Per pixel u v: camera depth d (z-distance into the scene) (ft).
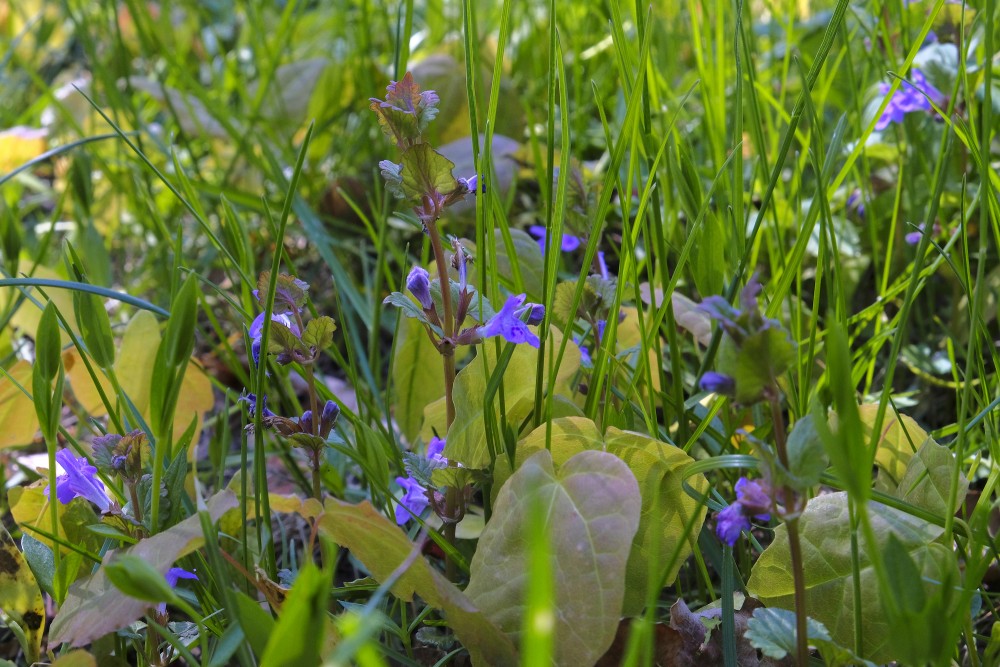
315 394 1.76
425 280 1.73
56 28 4.81
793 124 1.84
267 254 3.14
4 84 4.57
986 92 1.74
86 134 3.73
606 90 3.52
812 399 1.43
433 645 1.83
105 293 1.85
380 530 1.59
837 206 2.54
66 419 2.44
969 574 1.53
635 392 1.86
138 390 2.10
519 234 2.07
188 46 4.25
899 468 1.86
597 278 1.86
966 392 1.64
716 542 1.84
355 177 3.16
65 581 1.74
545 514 1.61
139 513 1.69
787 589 1.66
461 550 1.94
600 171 2.89
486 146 1.83
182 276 2.85
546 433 1.73
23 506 1.91
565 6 3.75
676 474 1.69
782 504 1.51
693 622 1.69
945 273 2.34
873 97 2.59
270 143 3.45
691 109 3.20
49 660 1.82
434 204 1.68
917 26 2.57
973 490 2.00
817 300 1.81
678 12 3.43
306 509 1.69
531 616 1.23
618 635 1.67
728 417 1.90
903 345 2.31
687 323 1.98
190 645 1.73
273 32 4.32
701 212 1.84
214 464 2.21
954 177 2.37
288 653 1.38
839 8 1.80
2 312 2.43
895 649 1.45
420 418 2.13
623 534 1.57
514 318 1.68
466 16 1.81
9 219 2.40
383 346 2.72
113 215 3.43
